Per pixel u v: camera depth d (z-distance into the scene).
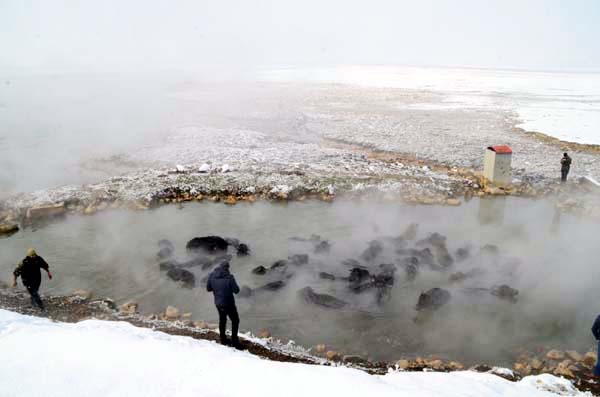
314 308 8.64
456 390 5.14
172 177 16.34
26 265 7.99
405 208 14.45
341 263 10.45
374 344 7.60
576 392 6.00
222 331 7.04
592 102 40.09
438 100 42.69
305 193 15.34
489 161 16.41
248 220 13.20
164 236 12.00
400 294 9.23
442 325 8.20
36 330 5.93
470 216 13.82
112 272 10.00
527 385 5.92
